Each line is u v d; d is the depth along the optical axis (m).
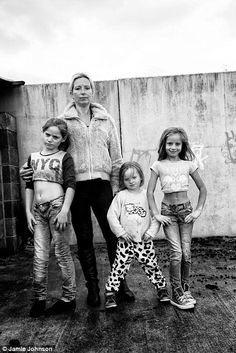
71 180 2.50
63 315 2.46
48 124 2.54
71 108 2.75
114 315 2.42
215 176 5.17
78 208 2.67
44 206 2.49
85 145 2.67
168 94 5.17
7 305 2.74
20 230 4.92
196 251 4.38
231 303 2.58
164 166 2.67
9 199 4.65
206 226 5.16
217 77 5.16
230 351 1.88
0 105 5.14
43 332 2.21
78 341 2.07
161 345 1.98
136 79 5.17
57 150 2.62
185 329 2.16
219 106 5.17
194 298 2.71
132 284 3.15
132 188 2.67
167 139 2.67
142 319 2.34
